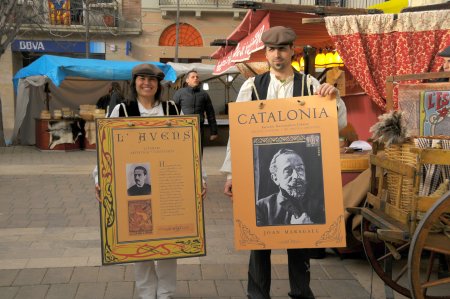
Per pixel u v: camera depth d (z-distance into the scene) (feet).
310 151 9.05
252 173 9.21
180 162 9.59
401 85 10.94
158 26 66.39
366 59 14.93
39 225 17.97
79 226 17.85
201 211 9.70
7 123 61.82
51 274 12.82
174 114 10.53
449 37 14.33
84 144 45.34
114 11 64.80
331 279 12.67
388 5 24.22
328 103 8.97
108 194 9.36
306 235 9.09
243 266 13.60
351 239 13.14
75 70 39.78
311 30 19.06
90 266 13.43
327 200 9.00
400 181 9.13
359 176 12.95
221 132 51.39
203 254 9.71
